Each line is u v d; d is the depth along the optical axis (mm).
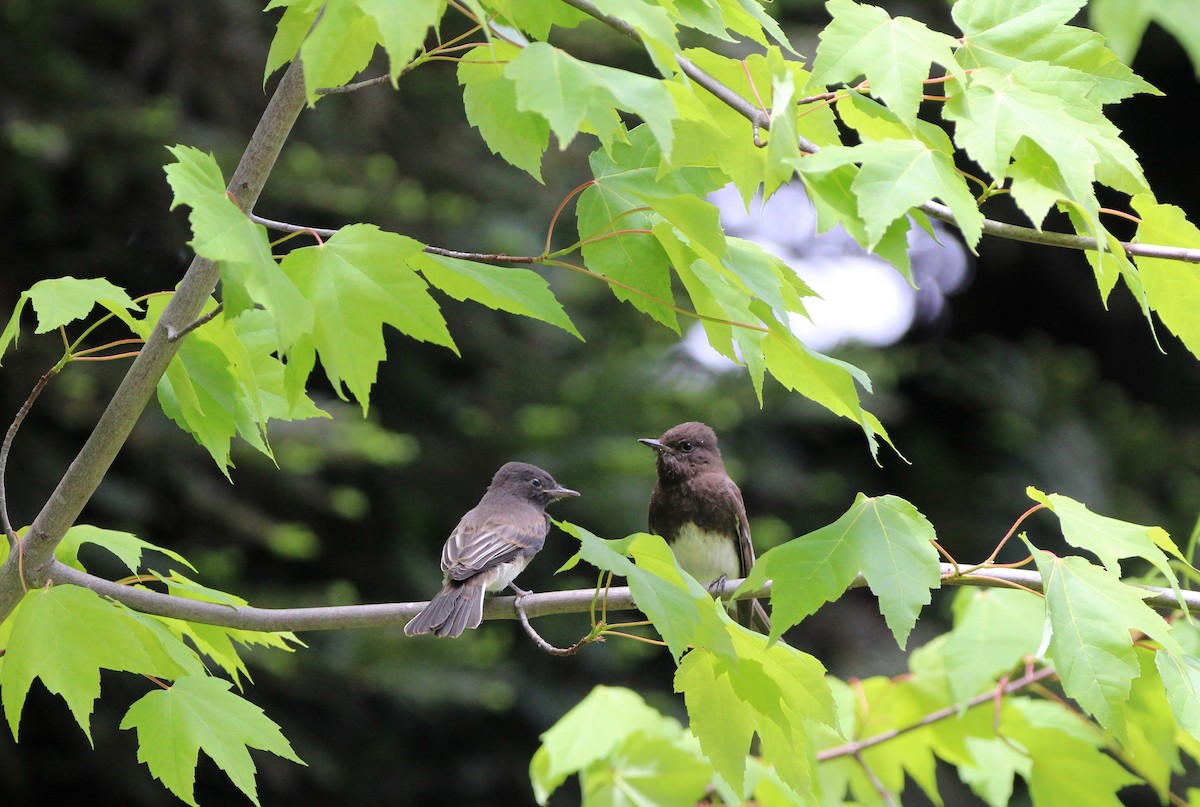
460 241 19516
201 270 5836
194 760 5621
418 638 18578
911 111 5156
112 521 17438
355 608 6793
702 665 6305
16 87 17625
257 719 5828
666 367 21375
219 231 4574
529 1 5586
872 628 24219
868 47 5277
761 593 6359
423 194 20328
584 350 21297
